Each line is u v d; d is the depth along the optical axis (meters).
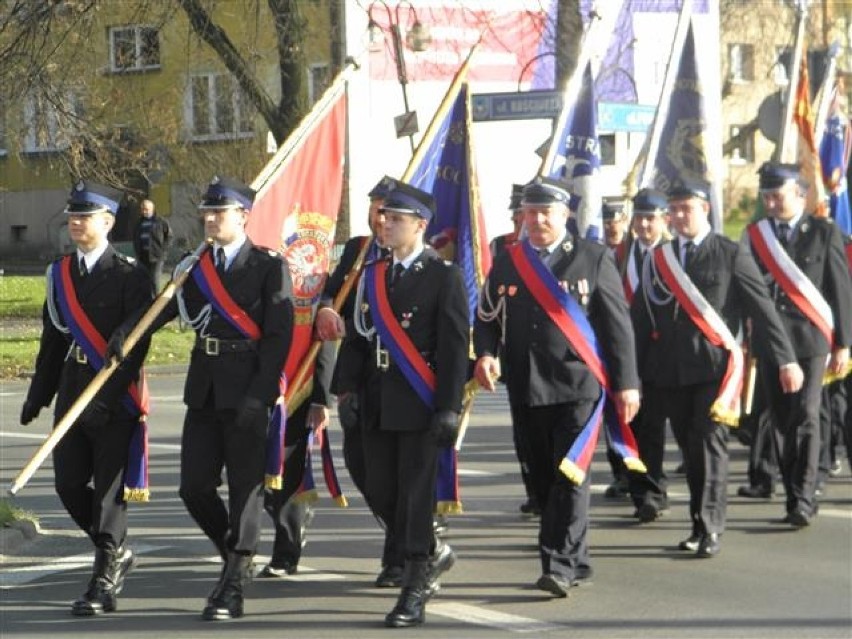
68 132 24.08
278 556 10.62
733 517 12.86
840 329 13.02
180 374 26.67
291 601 9.86
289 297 9.38
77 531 12.44
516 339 10.00
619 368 9.99
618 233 15.02
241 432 9.30
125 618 9.42
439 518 11.88
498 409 21.39
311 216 10.99
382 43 30.55
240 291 9.30
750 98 55.75
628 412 10.01
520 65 31.88
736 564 11.01
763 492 13.77
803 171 16.14
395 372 9.30
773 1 42.38
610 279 10.07
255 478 9.37
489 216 38.31
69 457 9.70
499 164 38.38
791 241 13.02
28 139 29.50
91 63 24.17
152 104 30.66
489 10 31.06
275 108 27.64
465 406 10.59
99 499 9.58
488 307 10.16
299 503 10.60
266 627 9.16
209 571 10.86
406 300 9.28
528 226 10.07
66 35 21.80
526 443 10.23
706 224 11.75
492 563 11.11
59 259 9.75
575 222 13.28
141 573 10.80
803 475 12.44
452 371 9.16
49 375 9.87
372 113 32.06
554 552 9.96
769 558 11.21
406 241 9.36
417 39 26.36
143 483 9.67
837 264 13.02
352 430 10.02
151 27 24.78
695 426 11.46
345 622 9.30
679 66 14.89
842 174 16.98
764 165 13.17
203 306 9.34
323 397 10.44
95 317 9.51
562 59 25.52
